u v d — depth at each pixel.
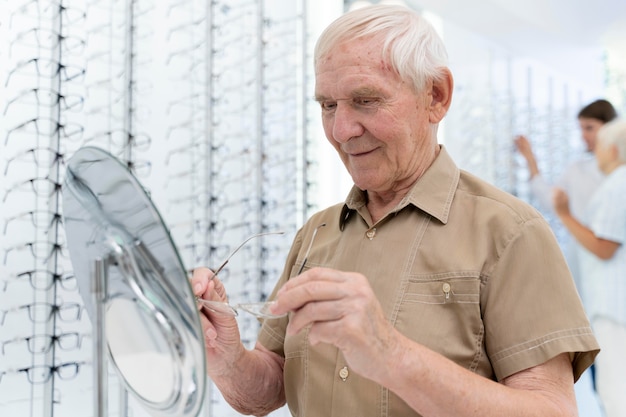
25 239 1.38
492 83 3.14
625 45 3.40
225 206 1.86
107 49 1.55
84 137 1.48
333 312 0.71
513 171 3.19
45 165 1.42
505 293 0.88
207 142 1.76
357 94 0.91
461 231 0.93
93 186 0.71
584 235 2.53
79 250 0.78
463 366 0.88
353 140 0.94
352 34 0.92
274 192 2.08
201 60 1.79
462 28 3.01
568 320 0.85
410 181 1.00
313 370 0.98
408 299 0.92
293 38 2.15
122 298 0.68
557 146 3.46
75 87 1.47
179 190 1.74
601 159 2.57
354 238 1.03
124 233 0.67
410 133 0.94
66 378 1.42
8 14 1.36
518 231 0.89
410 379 0.75
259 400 1.12
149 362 0.70
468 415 0.77
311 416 0.96
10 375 1.34
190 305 0.62
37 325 1.38
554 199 2.73
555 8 3.10
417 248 0.95
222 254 1.85
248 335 1.91
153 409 0.76
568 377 0.87
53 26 1.39
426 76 0.94
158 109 1.69
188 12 1.77
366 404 0.90
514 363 0.86
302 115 2.15
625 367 2.48
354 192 1.05
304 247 1.13
